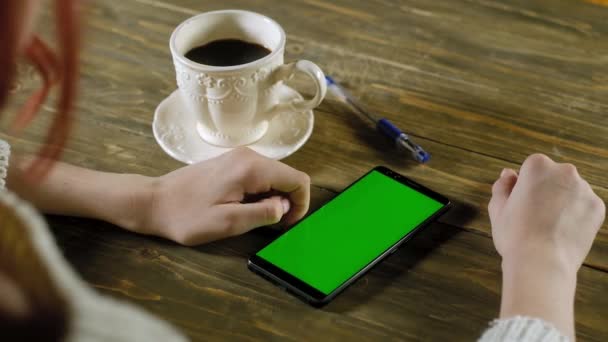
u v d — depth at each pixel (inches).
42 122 39.2
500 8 47.2
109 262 33.2
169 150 38.2
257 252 32.9
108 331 14.1
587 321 30.5
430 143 38.8
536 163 34.3
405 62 43.7
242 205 33.5
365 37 45.6
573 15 46.4
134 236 34.5
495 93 41.4
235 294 31.7
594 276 32.2
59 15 16.1
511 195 33.8
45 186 34.6
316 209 34.9
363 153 38.5
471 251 33.4
